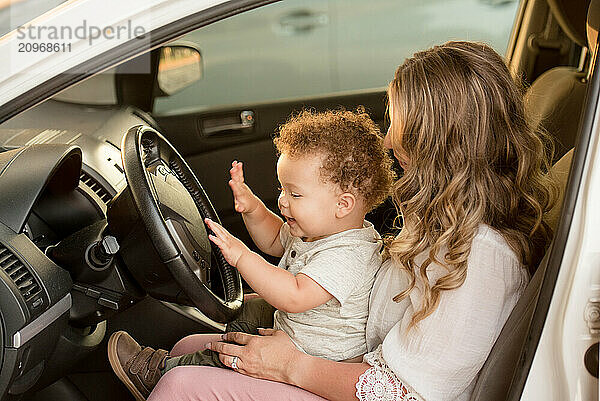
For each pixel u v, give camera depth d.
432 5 2.45
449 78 1.29
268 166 2.49
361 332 1.49
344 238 1.51
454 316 1.26
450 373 1.27
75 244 1.55
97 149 1.96
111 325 1.97
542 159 1.36
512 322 1.25
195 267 1.50
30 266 1.39
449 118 1.29
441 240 1.28
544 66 2.37
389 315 1.40
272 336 1.50
